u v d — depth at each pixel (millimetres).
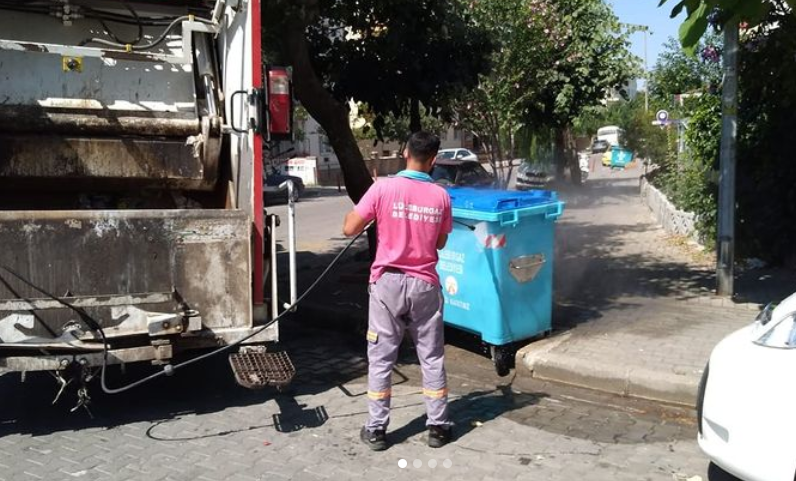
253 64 5285
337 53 9789
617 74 16797
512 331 6117
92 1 6188
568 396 5680
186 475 4348
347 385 6070
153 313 5008
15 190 6121
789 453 3377
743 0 3873
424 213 4617
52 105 5773
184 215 5047
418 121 10727
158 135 6035
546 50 14281
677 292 8375
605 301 7992
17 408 5516
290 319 8375
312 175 37750
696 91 13906
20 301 4734
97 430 5074
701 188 10766
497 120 13789
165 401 5660
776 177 9320
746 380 3600
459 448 4719
